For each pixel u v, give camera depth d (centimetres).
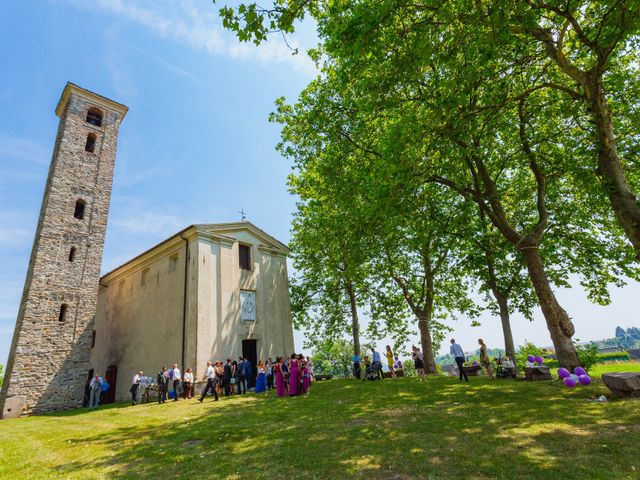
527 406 866
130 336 2612
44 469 661
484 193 1494
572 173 1409
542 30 986
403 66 854
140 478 573
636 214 923
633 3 765
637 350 4125
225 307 2245
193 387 1886
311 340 3012
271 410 1150
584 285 2061
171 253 2434
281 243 2806
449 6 771
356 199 1647
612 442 551
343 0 872
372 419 873
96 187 2684
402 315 2772
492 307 2456
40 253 2295
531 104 1380
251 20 639
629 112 1351
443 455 559
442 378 1719
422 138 996
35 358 2125
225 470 575
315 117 1684
